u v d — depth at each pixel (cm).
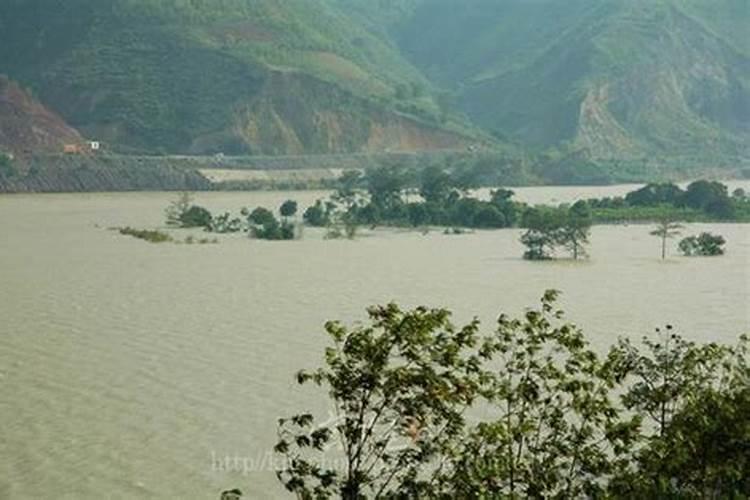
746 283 10144
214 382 5847
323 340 6938
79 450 4762
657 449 2830
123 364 6303
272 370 6091
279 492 4250
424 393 2630
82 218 18150
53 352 6656
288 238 15088
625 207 19038
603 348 6681
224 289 9462
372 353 2614
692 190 18975
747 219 18488
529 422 2800
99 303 8581
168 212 18412
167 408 5366
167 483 4369
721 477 2853
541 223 12569
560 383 2861
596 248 13800
